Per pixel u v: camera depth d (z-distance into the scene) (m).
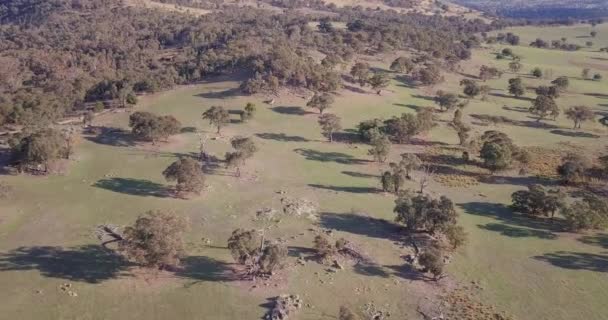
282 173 97.25
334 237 73.06
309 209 81.56
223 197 84.81
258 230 73.88
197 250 68.00
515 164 108.62
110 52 198.75
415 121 119.44
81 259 65.12
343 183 94.69
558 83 176.25
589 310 59.69
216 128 118.38
